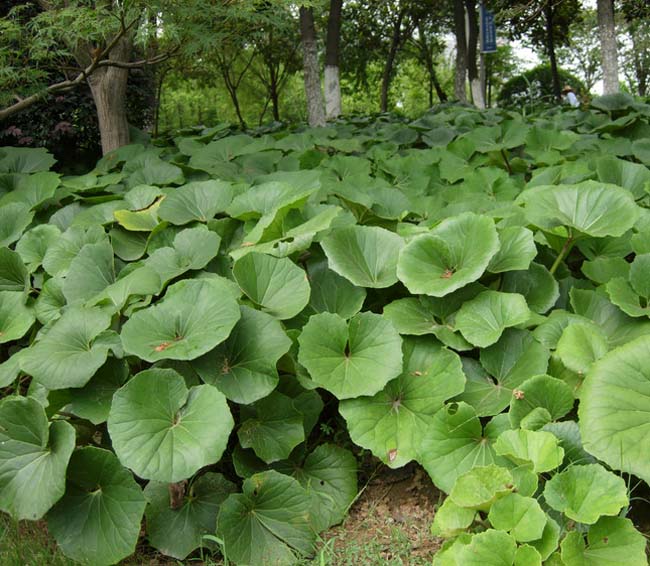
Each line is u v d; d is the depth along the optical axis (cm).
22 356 248
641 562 181
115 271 332
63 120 761
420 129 703
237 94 2209
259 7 536
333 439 282
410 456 246
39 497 221
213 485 249
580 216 299
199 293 260
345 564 224
